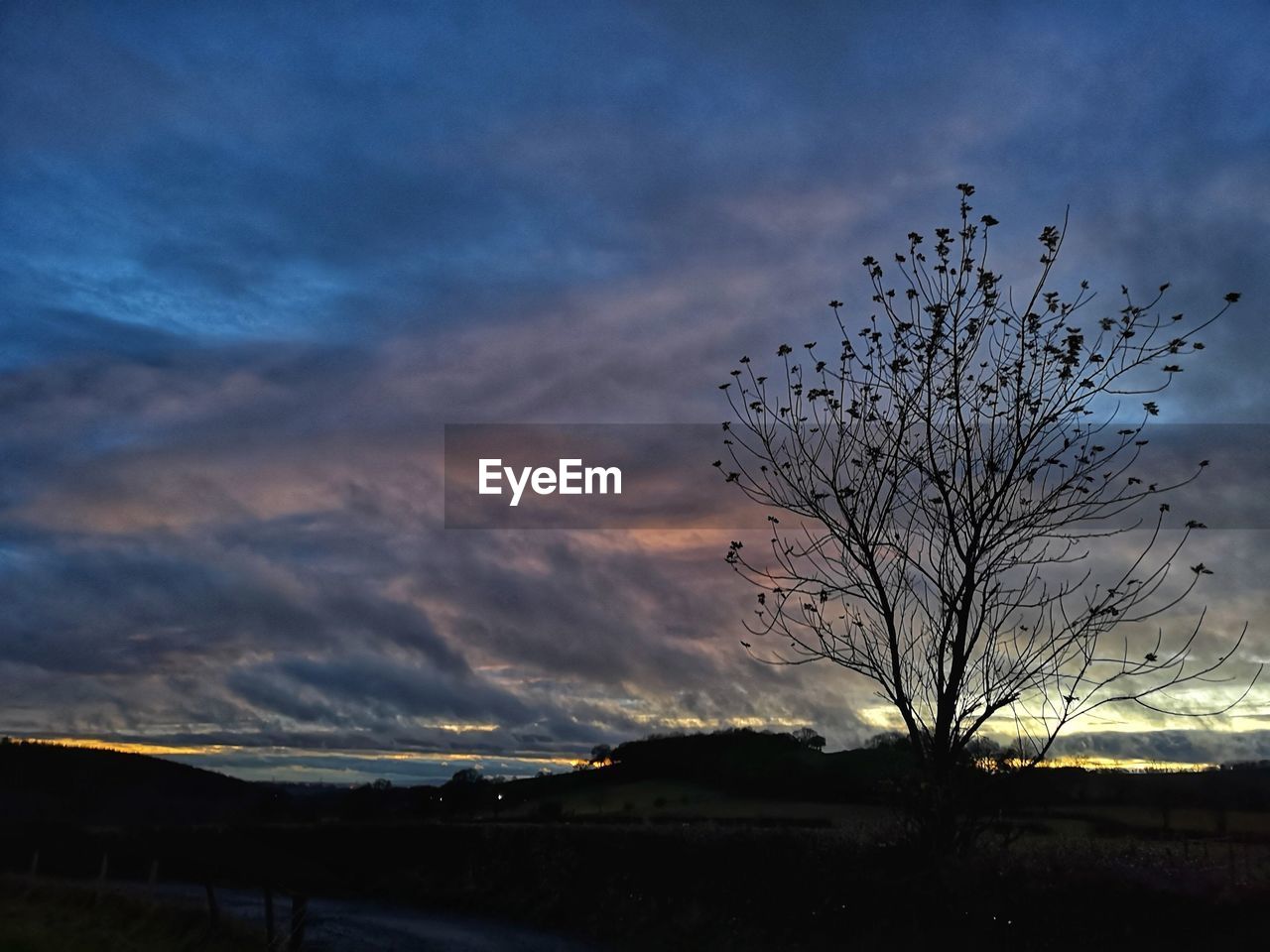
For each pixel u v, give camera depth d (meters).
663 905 20.69
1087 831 16.83
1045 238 15.28
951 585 15.57
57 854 30.98
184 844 29.72
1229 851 14.73
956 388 15.38
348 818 36.69
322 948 20.53
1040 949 13.73
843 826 18.34
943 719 15.59
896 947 15.30
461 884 27.53
